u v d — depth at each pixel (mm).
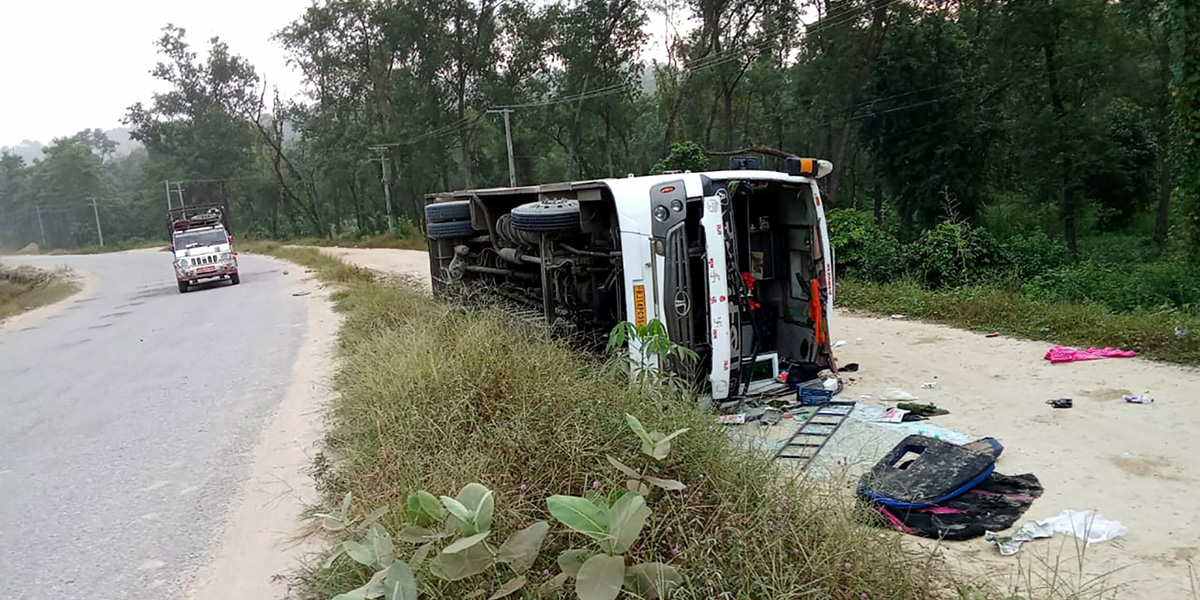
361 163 55531
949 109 26281
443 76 49125
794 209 7199
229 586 4043
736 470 3977
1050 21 23516
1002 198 28375
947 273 12695
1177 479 4543
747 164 7074
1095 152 24422
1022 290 11562
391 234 48844
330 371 9016
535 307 9062
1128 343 7555
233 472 5852
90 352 13438
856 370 7586
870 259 13805
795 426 5938
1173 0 11430
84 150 90938
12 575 4383
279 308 16422
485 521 3295
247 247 55750
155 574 4266
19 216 94125
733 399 6371
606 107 45094
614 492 3576
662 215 6062
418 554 3365
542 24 46125
